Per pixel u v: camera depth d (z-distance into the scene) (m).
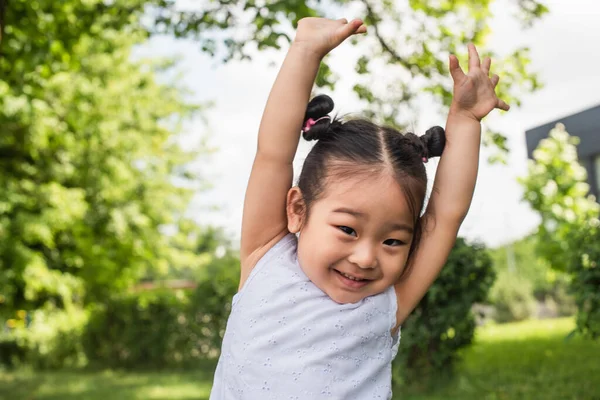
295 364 1.72
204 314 12.02
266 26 6.35
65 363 13.81
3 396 9.47
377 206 1.62
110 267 15.92
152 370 12.41
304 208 1.72
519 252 26.58
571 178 10.66
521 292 19.17
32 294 14.38
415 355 7.63
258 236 1.84
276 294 1.78
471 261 7.54
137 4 7.09
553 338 11.26
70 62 7.45
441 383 7.46
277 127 1.76
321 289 1.75
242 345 1.79
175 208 17.75
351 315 1.74
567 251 7.05
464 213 1.90
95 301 15.92
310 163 1.73
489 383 7.15
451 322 7.46
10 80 7.29
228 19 6.47
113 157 14.55
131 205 15.48
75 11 6.79
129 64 15.16
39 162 13.94
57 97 12.12
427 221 1.90
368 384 1.78
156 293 13.24
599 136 11.62
